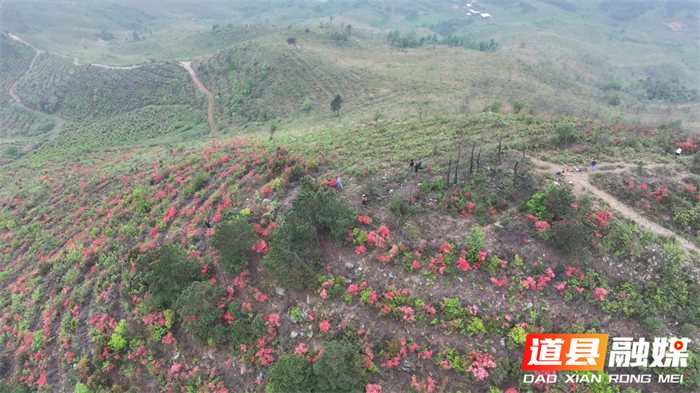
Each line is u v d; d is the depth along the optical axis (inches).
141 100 4478.3
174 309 897.5
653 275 787.4
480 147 1245.1
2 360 1041.5
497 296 778.8
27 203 1774.1
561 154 1172.5
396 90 3565.5
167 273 876.6
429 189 1004.6
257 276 914.1
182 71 4803.2
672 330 729.6
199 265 933.8
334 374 673.6
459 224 901.2
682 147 1165.7
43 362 978.7
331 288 831.7
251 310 855.7
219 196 1236.5
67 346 976.9
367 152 1365.7
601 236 833.5
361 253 880.9
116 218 1347.2
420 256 845.8
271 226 959.0
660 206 937.5
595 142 1232.2
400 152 1333.7
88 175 1971.0
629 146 1210.0
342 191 1095.0
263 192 1146.7
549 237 818.2
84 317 1033.5
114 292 1039.6
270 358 789.2
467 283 801.6
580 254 801.6
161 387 836.6
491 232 869.8
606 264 801.6
